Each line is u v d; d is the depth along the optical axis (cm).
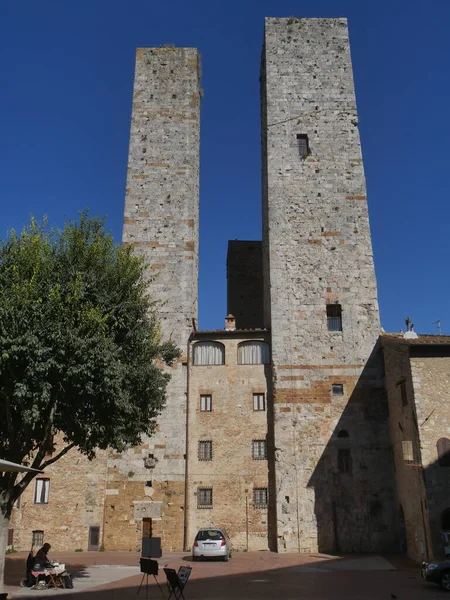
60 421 2223
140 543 3456
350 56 4481
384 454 3491
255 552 3362
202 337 3869
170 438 3647
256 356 3819
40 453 2138
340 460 3494
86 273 2309
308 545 3331
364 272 3897
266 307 4109
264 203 4347
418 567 2703
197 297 4244
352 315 3794
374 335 3744
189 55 4603
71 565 2764
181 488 3550
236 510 3497
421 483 2817
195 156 4406
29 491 3550
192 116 4425
